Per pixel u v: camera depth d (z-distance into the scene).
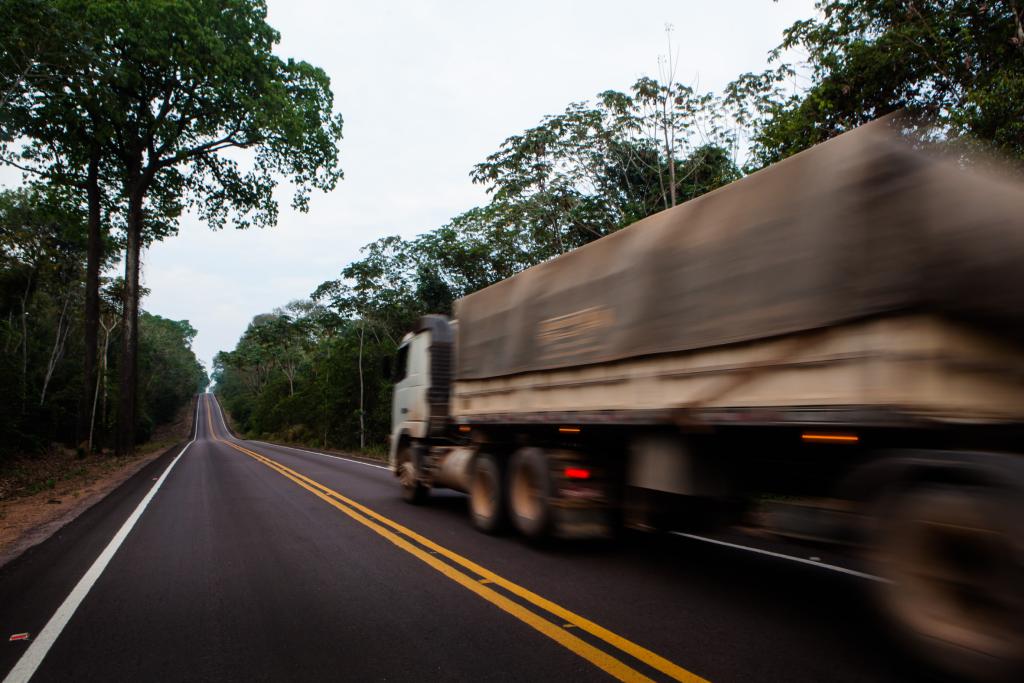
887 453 3.67
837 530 3.93
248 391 116.06
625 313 5.93
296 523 9.33
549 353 7.20
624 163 21.75
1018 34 10.79
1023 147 9.33
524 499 7.49
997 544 3.00
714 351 4.83
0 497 14.85
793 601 5.09
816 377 3.91
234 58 28.92
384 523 9.22
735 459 4.96
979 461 3.13
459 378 9.69
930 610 3.31
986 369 3.50
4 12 16.58
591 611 4.86
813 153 4.09
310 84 33.62
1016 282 3.55
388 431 40.78
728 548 7.25
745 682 3.50
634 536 8.03
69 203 33.81
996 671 2.97
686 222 5.28
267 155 34.78
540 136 21.14
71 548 7.98
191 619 4.91
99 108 27.67
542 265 7.59
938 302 3.35
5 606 5.39
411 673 3.76
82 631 4.66
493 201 23.56
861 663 3.75
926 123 3.80
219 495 13.22
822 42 13.64
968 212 3.51
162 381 93.06
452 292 35.25
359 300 38.69
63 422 40.41
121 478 19.72
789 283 4.14
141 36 26.05
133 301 33.06
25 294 34.78
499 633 4.41
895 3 12.62
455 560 6.73
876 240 3.58
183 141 33.78
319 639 4.39
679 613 4.78
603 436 6.59
